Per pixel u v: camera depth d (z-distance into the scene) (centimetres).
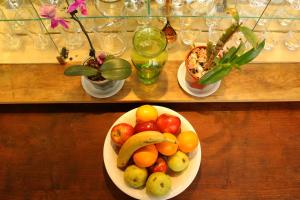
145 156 66
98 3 89
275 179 78
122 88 85
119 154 69
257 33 92
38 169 79
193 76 79
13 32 94
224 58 71
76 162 80
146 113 73
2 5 90
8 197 76
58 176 78
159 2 88
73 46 92
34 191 77
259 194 77
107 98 84
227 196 76
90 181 78
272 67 89
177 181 72
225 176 78
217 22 93
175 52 91
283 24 94
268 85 86
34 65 89
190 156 74
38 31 93
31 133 83
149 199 69
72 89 85
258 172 79
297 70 89
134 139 65
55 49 92
